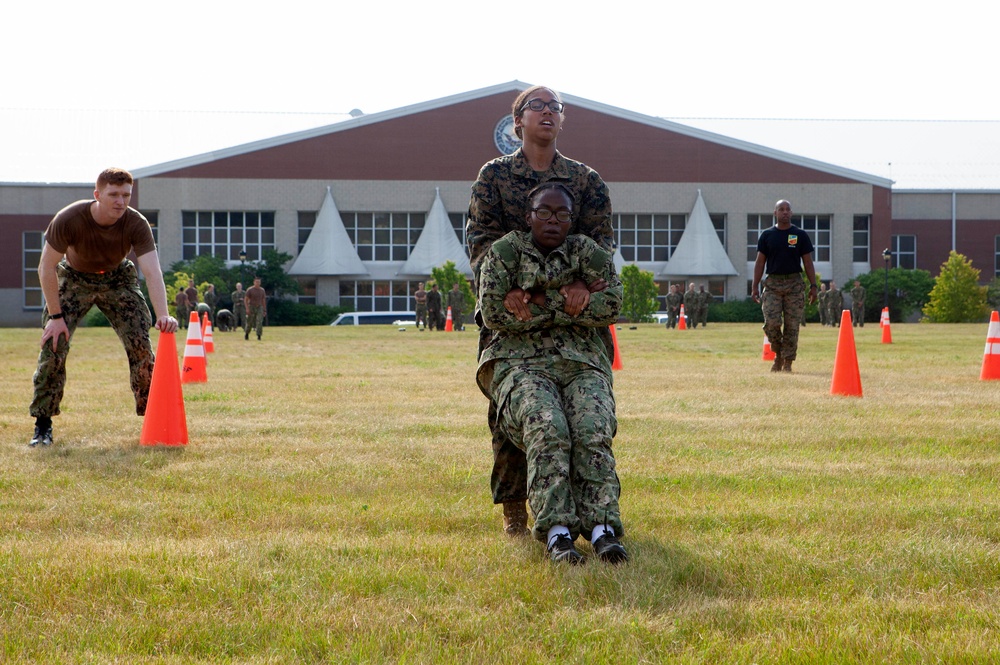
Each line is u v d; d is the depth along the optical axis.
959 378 12.04
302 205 60.94
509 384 3.96
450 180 61.66
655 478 5.58
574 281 4.05
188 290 39.22
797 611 3.24
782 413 8.59
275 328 41.50
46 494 5.19
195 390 10.91
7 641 2.96
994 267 67.69
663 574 3.58
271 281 58.25
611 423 3.89
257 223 61.03
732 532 4.34
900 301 61.06
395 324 49.03
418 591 3.46
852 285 58.66
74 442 7.01
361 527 4.47
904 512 4.67
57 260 6.65
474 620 3.15
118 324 6.95
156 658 2.85
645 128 62.59
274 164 60.69
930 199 67.56
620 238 63.16
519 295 3.97
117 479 5.62
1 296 61.16
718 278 63.31
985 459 6.29
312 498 5.12
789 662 2.81
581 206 4.30
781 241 12.59
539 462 3.74
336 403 9.52
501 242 4.03
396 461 6.22
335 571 3.66
